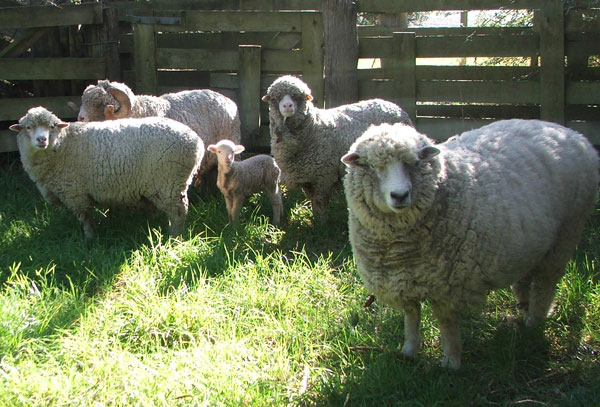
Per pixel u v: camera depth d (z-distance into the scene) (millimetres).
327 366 3127
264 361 3111
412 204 2779
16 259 4027
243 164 4566
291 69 5645
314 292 3686
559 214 3094
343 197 5074
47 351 3076
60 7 5719
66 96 5930
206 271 3781
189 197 5137
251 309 3465
